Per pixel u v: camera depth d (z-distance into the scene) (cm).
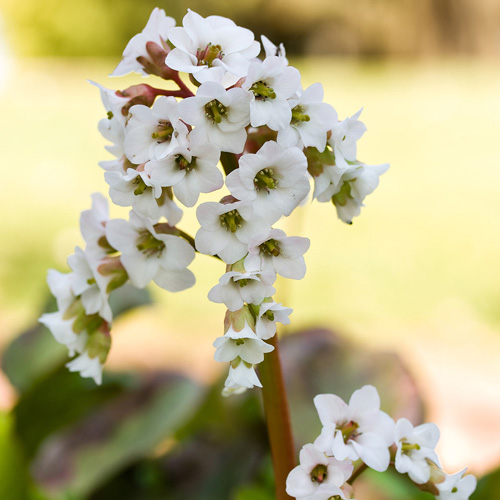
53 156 236
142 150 36
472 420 84
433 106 317
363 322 122
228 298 36
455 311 127
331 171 38
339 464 36
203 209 36
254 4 498
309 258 153
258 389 57
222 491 57
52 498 53
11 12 469
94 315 40
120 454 54
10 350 60
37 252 153
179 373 59
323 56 523
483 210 183
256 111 35
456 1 520
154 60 38
